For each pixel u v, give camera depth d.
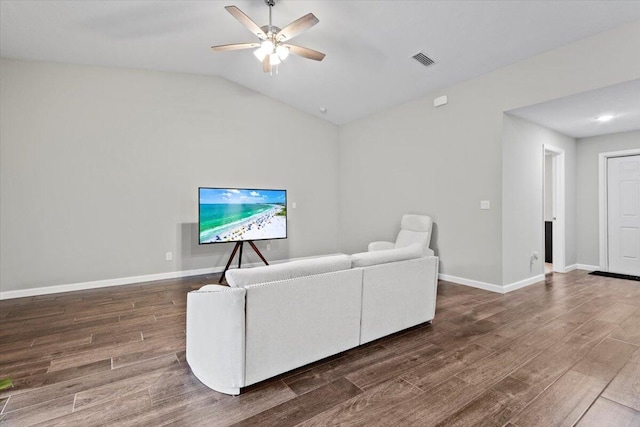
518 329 2.72
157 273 4.67
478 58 3.63
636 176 4.67
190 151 4.90
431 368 2.08
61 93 4.04
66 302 3.56
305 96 5.43
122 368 2.11
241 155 5.36
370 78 4.46
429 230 4.47
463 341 2.50
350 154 6.21
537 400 1.73
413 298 2.68
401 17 3.17
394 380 1.94
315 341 2.09
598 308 3.25
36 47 3.64
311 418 1.60
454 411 1.64
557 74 3.28
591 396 1.76
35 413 1.64
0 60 3.76
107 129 4.31
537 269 4.39
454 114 4.32
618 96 3.21
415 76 4.21
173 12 3.24
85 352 2.34
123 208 4.42
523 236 4.14
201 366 1.93
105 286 4.29
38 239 3.93
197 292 1.97
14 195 3.81
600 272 4.91
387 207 5.41
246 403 1.72
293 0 3.09
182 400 1.76
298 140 5.99
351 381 1.94
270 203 5.01
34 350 2.37
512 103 3.66
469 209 4.16
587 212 5.15
